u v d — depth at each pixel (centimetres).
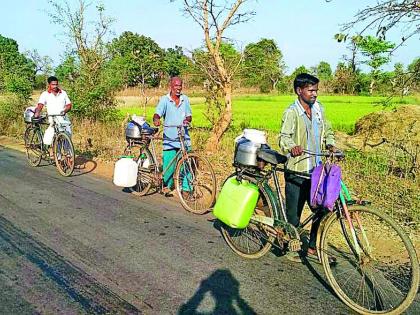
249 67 1229
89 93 1563
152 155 751
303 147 471
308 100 466
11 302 409
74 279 455
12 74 1847
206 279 456
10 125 1648
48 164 1055
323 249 432
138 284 445
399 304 375
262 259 504
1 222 628
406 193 736
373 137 1480
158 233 587
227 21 1130
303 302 412
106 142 1303
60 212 675
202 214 671
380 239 534
